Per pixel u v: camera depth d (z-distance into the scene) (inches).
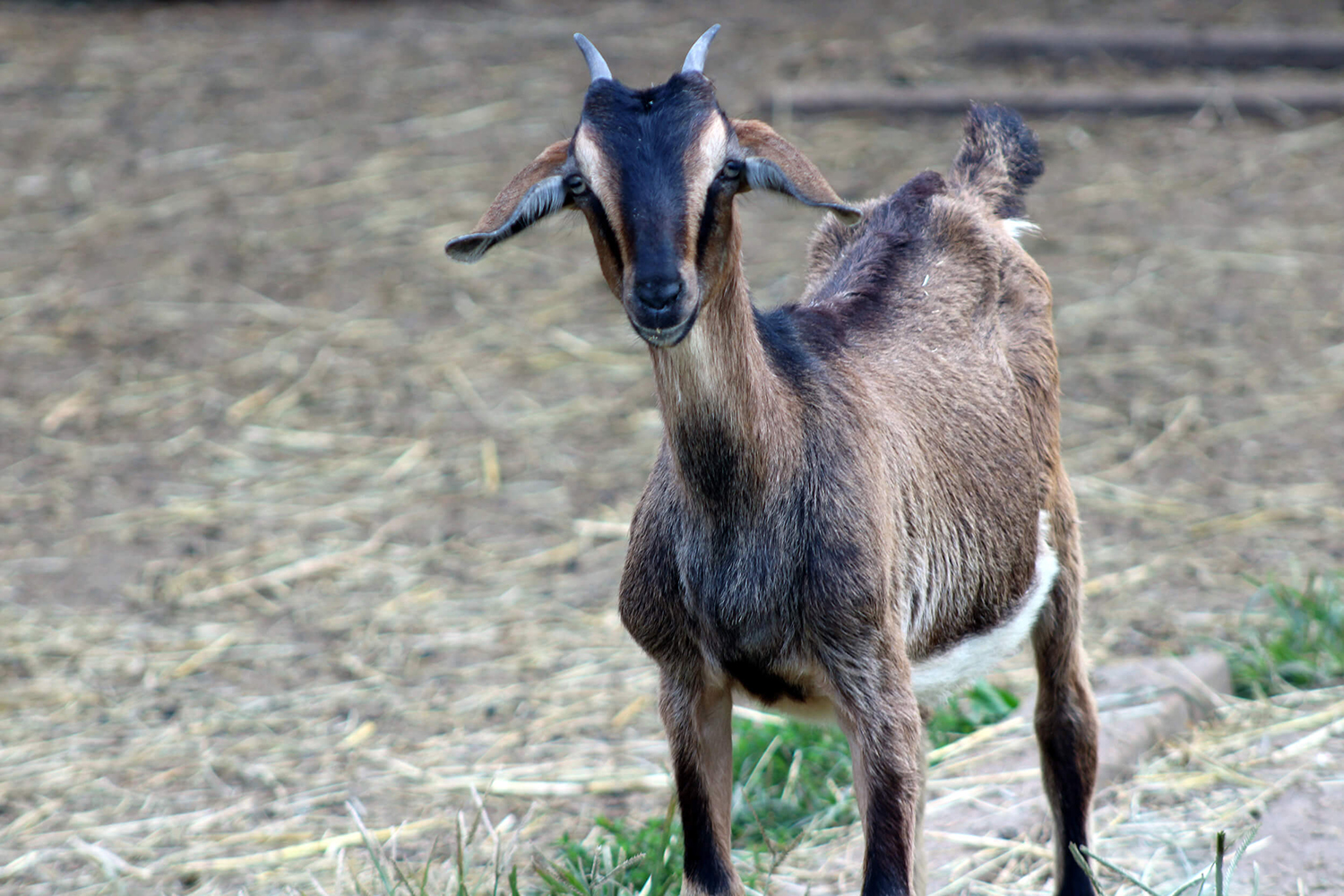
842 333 544.1
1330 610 793.6
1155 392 1141.1
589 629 880.9
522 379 1238.3
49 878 662.5
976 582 557.0
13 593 938.1
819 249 647.8
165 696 822.5
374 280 1421.0
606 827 652.1
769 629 477.7
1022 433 594.9
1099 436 1082.1
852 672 476.4
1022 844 636.1
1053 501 613.3
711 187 443.8
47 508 1050.7
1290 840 614.2
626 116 447.5
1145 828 639.1
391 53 2030.0
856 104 1738.4
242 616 911.7
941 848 639.1
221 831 696.4
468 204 1555.1
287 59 2017.7
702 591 477.1
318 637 885.2
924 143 1631.4
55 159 1705.2
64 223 1550.2
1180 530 943.0
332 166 1670.8
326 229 1523.1
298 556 983.0
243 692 826.8
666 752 751.7
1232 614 831.1
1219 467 1024.2
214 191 1619.1
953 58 1881.2
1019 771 693.9
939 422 547.8
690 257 432.5
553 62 1957.4
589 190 452.1
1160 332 1239.5
